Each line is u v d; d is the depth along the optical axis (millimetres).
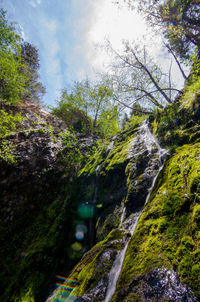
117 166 4746
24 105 11469
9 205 5426
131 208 3205
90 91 10305
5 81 8031
